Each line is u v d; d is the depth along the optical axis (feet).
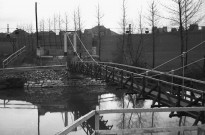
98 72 68.39
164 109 15.53
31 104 73.31
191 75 75.51
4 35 164.14
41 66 107.24
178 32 118.93
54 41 157.58
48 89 93.97
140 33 125.90
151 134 28.14
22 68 104.12
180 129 17.13
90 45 143.64
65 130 12.32
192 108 16.12
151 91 39.27
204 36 113.70
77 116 60.39
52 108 68.28
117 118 50.88
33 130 49.93
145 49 123.44
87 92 86.07
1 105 72.84
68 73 102.78
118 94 81.30
